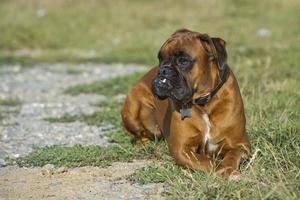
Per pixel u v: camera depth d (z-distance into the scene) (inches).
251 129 422.9
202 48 361.4
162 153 417.4
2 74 850.8
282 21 1101.7
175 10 1218.0
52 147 450.0
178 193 335.3
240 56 790.5
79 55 991.0
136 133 459.2
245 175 356.8
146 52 971.9
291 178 340.5
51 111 606.9
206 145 383.2
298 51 818.2
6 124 549.3
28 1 1286.9
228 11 1194.6
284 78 637.9
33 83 787.4
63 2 1270.9
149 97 441.1
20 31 1116.5
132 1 1290.6
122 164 410.9
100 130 513.3
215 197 327.9
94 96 681.6
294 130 409.1
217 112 374.3
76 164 409.7
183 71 355.9
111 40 1075.3
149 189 355.3
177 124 378.0
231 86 375.2
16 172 405.1
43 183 380.2
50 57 973.8
